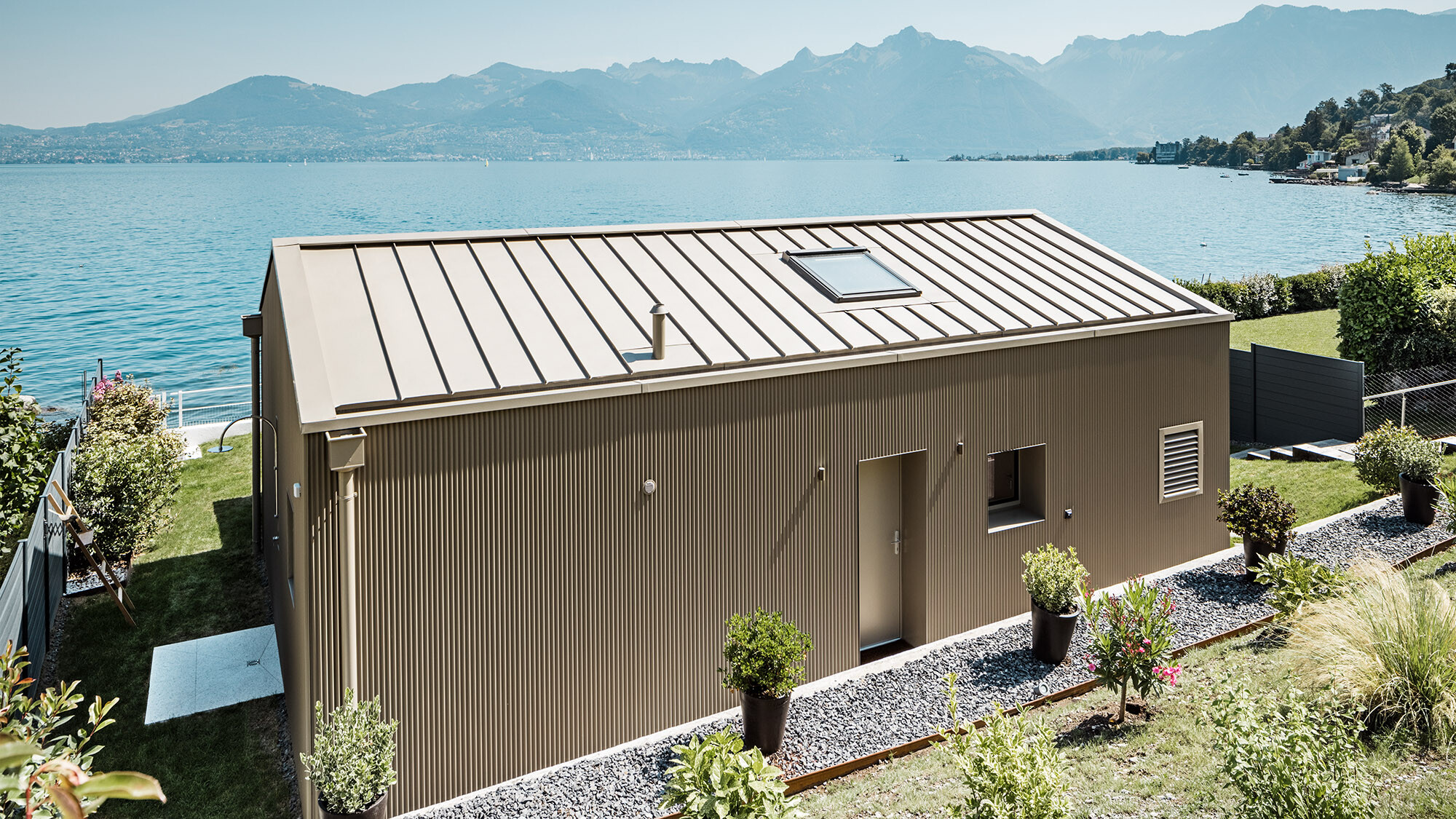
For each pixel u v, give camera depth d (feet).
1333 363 53.26
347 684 23.40
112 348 131.54
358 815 21.38
